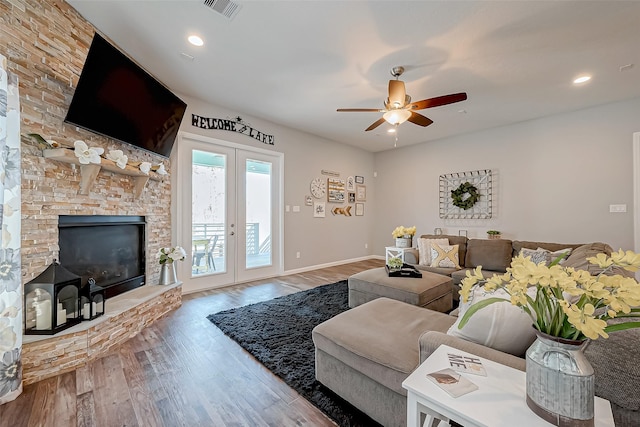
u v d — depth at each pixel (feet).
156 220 10.41
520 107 12.60
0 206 4.91
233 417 4.75
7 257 5.09
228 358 6.70
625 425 2.73
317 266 17.70
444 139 17.98
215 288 12.86
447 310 9.82
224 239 13.29
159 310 9.10
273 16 6.94
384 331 5.13
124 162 7.78
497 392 2.71
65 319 6.31
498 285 2.83
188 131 11.82
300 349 7.05
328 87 10.75
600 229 12.41
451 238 13.12
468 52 8.35
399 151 20.49
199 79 10.20
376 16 6.91
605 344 2.90
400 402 4.16
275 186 15.46
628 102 11.75
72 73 6.99
